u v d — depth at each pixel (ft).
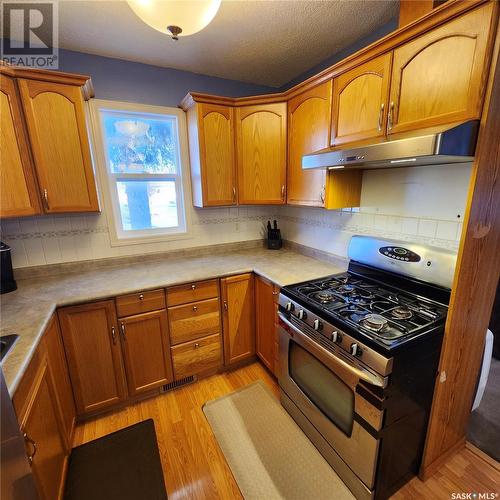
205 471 4.96
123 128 7.32
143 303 6.13
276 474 4.89
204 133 6.95
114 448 5.42
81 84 5.63
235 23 5.42
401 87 4.16
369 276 6.00
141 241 7.80
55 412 4.51
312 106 6.04
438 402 4.35
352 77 4.98
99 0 4.65
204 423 5.98
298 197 6.89
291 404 5.95
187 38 5.92
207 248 8.71
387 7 4.98
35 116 5.33
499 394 6.52
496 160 3.64
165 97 7.43
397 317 4.35
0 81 4.91
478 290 4.24
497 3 3.01
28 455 3.24
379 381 3.68
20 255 6.50
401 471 4.45
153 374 6.56
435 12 3.53
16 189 5.27
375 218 6.12
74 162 5.81
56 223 6.76
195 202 8.00
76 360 5.64
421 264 4.97
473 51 3.27
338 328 4.31
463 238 3.68
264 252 8.92
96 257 7.35
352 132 5.11
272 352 6.89
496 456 5.09
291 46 6.32
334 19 5.35
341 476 4.74
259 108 7.05
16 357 3.48
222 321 7.19
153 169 7.85
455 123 3.46
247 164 7.41
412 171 5.25
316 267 7.21
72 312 5.45
